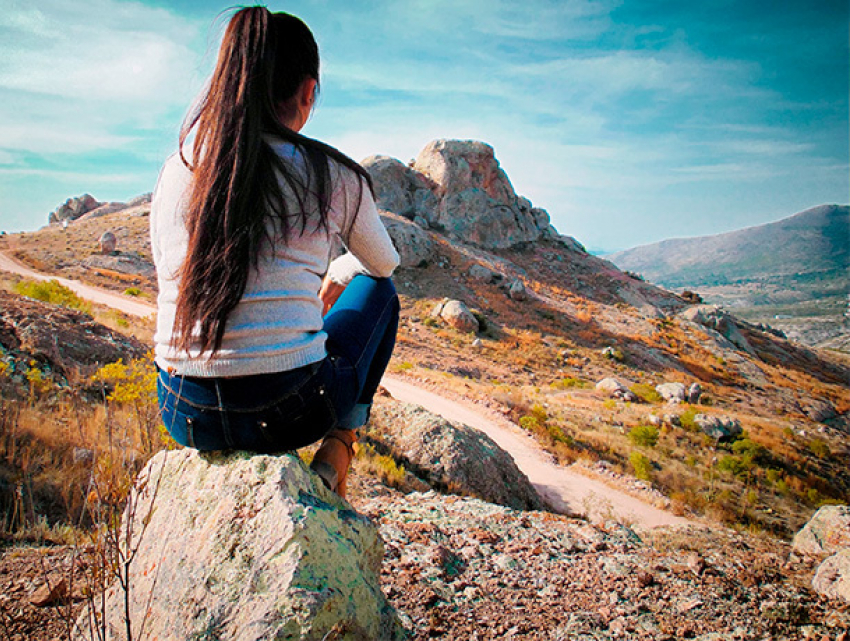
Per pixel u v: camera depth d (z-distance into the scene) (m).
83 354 9.41
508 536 4.57
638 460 17.92
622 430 23.28
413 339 38.88
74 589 2.42
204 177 1.25
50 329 9.42
